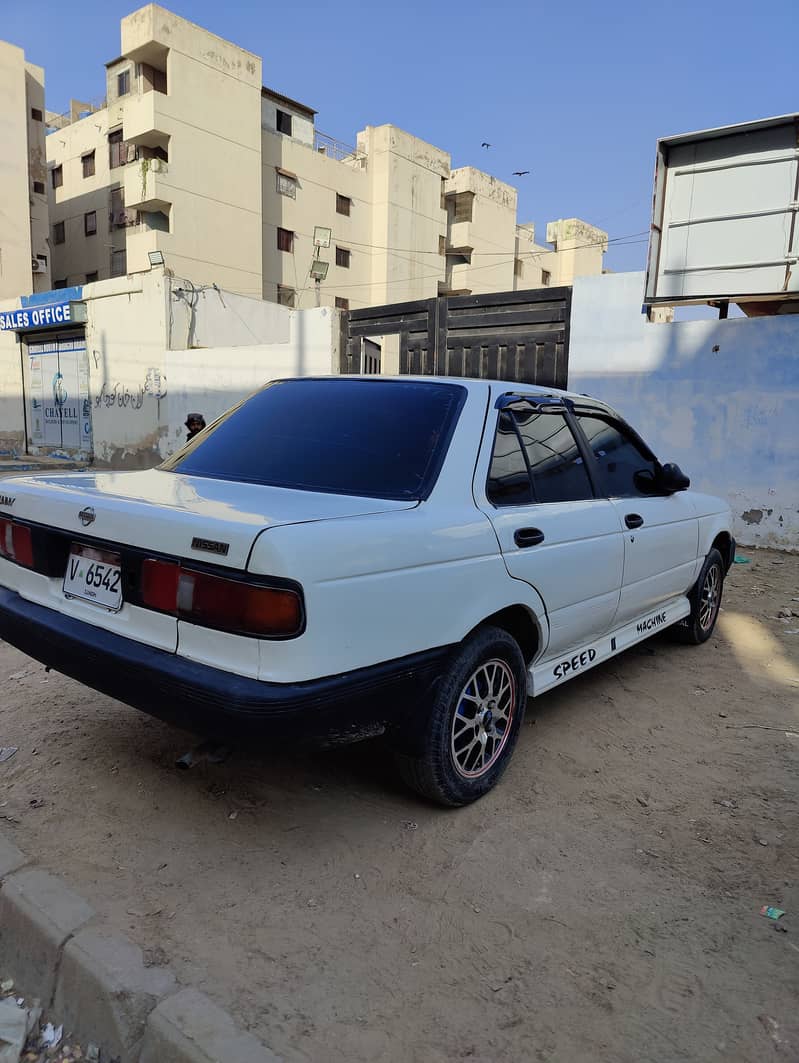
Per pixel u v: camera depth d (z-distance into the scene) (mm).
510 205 49719
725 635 5383
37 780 3016
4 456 19656
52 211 39688
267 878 2430
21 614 2725
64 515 2643
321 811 2844
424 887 2410
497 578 2781
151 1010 1841
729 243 8422
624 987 2006
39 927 2131
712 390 8812
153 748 3314
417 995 1960
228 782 3035
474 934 2199
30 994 2064
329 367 13266
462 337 11141
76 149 37594
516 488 3066
